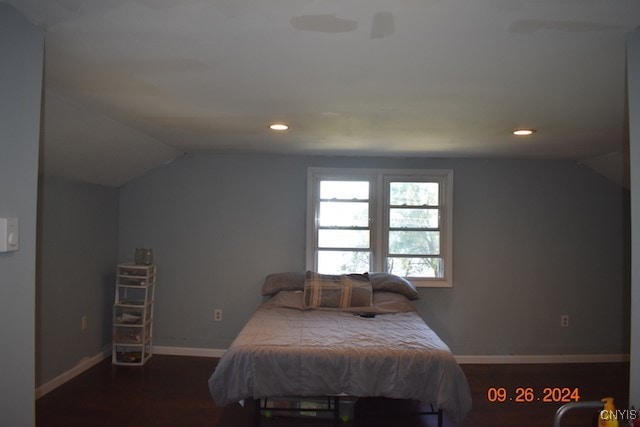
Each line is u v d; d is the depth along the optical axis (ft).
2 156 4.08
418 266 14.35
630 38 4.79
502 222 14.21
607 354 14.23
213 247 14.21
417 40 5.02
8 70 4.18
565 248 14.26
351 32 4.83
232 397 8.45
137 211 14.24
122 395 10.88
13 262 4.24
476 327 14.15
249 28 4.76
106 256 13.60
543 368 13.58
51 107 7.82
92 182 12.59
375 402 10.86
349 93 7.12
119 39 5.08
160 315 14.17
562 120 8.82
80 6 4.27
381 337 9.43
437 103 7.64
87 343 12.63
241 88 6.91
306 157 14.20
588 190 14.28
